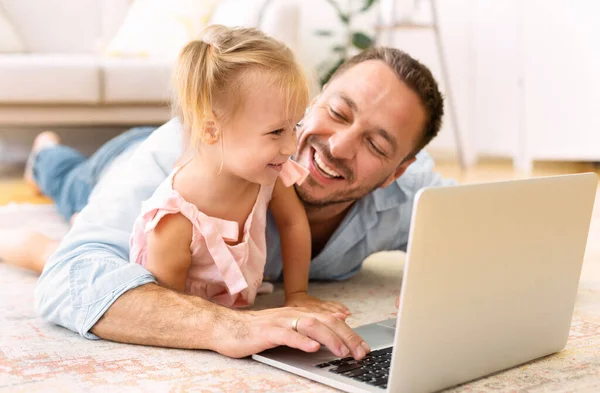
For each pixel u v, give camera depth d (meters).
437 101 1.44
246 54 1.18
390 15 4.16
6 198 2.76
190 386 1.00
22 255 1.69
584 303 1.50
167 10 3.43
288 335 1.06
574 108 3.99
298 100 1.18
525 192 1.00
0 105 3.03
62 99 3.06
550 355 1.18
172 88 1.26
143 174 1.40
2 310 1.39
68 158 2.45
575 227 1.12
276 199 1.42
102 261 1.23
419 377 0.95
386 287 1.65
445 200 0.88
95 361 1.10
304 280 1.45
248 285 1.36
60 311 1.24
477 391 1.01
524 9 4.11
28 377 1.03
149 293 1.18
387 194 1.58
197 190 1.24
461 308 0.97
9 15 3.72
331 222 1.57
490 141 4.41
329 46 4.43
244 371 1.06
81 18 3.82
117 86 3.11
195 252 1.28
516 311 1.07
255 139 1.17
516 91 4.28
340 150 1.38
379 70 1.40
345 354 1.05
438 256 0.90
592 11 3.91
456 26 4.36
